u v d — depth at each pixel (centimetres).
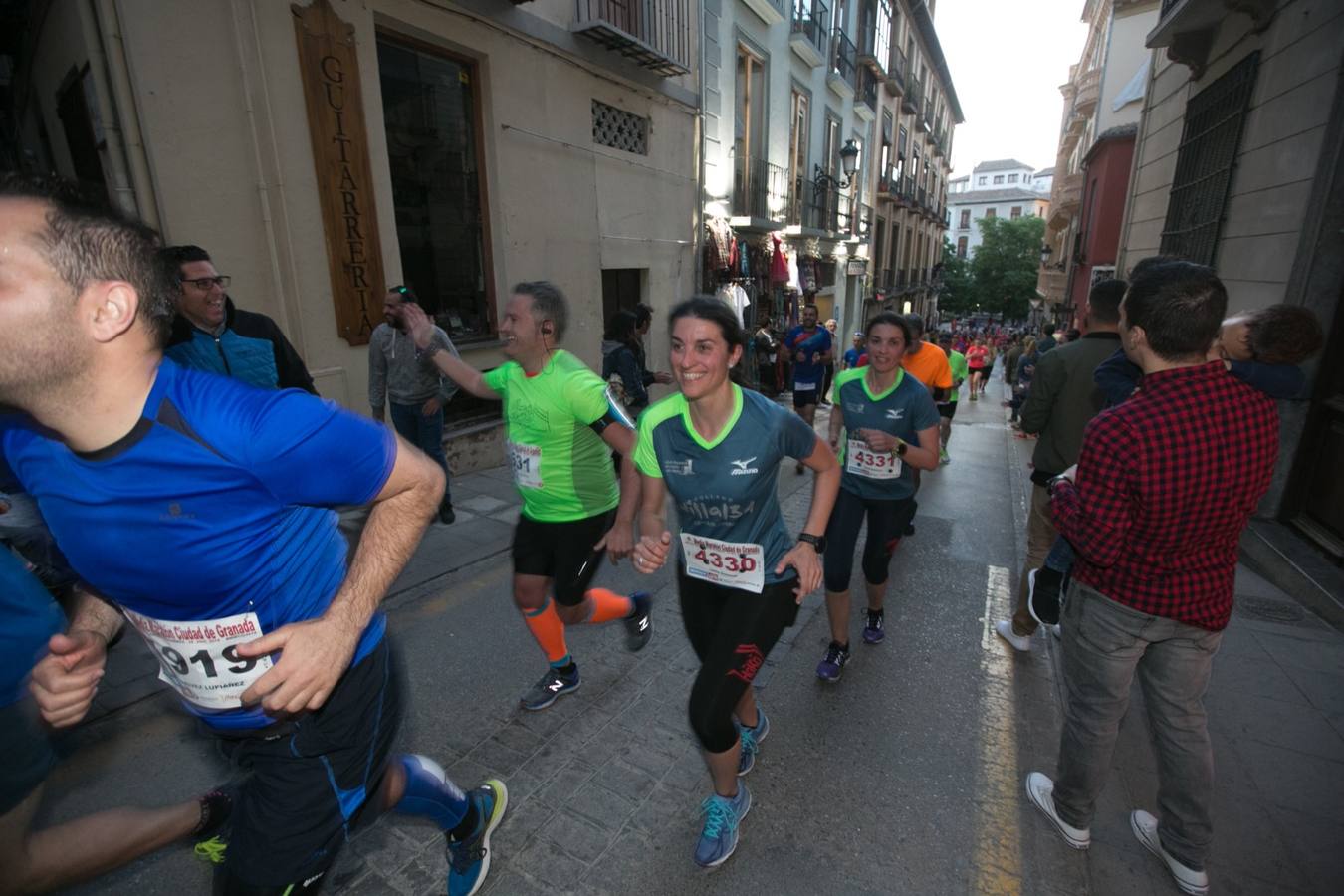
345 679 139
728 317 184
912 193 2778
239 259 465
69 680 112
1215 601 183
